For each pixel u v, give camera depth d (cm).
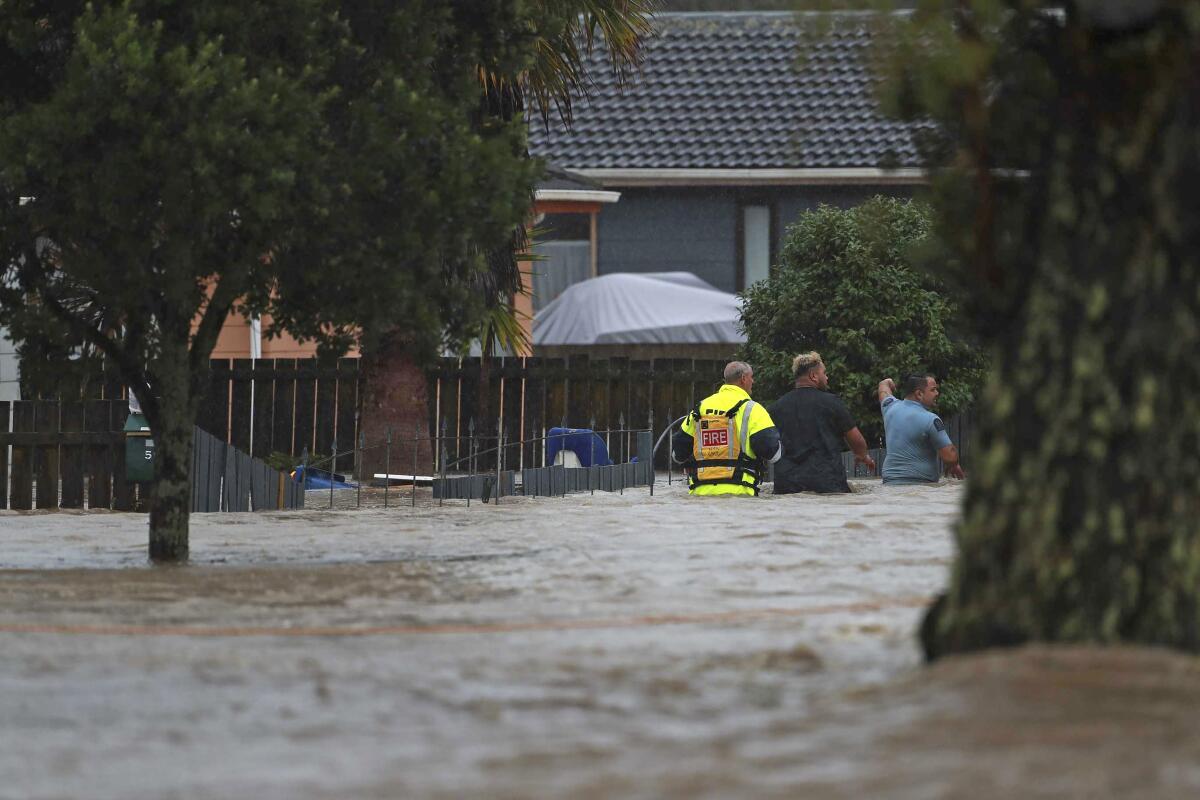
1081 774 1402
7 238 3862
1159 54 1900
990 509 1914
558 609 2856
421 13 3984
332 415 7838
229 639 2498
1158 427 1861
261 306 3959
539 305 12325
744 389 6206
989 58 2148
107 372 4150
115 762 1644
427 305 3916
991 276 2175
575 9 6875
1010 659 1816
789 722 1712
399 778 1525
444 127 3875
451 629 2595
